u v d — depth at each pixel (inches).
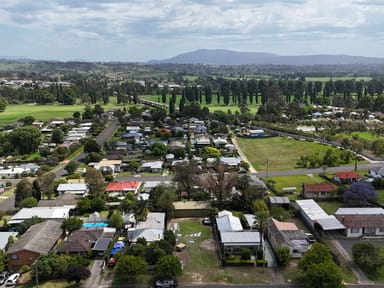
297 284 1989.4
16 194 3169.3
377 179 3503.9
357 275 2059.5
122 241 2484.0
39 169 4308.6
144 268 2020.2
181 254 2353.6
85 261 2175.2
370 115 7736.2
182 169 3410.4
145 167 4409.5
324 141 5541.3
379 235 2541.8
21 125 7229.3
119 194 3457.2
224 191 3132.4
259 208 2842.0
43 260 2084.2
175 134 6279.5
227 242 2324.1
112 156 4960.6
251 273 2111.2
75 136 6294.3
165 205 2918.3
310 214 2765.7
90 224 2728.8
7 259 2202.3
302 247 2267.5
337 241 2469.2
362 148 4874.5
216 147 5403.5
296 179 3863.2
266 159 4803.2
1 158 5093.5
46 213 2864.2
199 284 2007.9
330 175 3927.2
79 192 3449.8
